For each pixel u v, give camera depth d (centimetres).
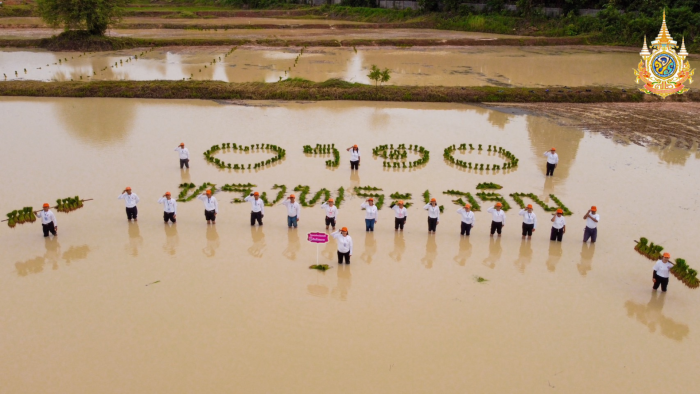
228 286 1831
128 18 8775
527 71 5681
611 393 1399
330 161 2962
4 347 1519
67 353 1500
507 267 1997
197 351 1512
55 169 2820
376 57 6406
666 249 2109
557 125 3847
